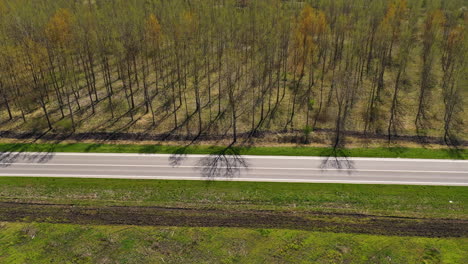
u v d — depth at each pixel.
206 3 85.12
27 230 42.22
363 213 44.53
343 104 67.88
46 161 53.62
